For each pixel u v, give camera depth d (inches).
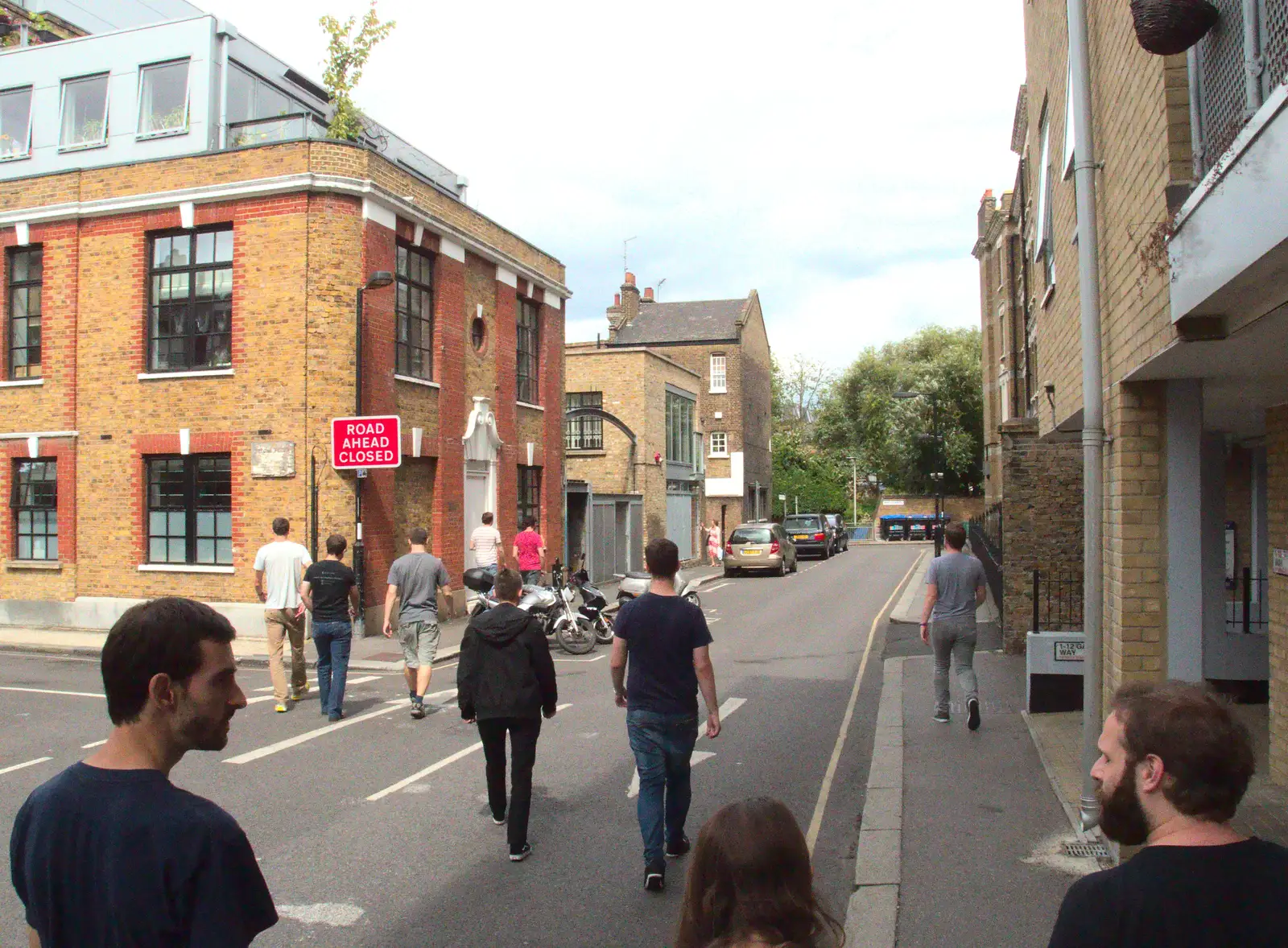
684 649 213.6
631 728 212.8
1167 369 218.7
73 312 650.8
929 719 354.6
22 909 197.0
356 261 606.2
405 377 647.8
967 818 243.1
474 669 232.2
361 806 268.4
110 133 754.8
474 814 262.4
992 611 677.9
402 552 660.1
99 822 78.4
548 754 329.1
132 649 81.9
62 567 650.2
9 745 342.0
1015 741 319.6
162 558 633.6
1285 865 75.8
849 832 248.4
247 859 81.3
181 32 737.0
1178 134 185.2
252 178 607.5
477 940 184.4
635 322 1910.7
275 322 599.2
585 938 184.9
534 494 867.4
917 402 2223.2
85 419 647.8
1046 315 396.8
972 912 188.4
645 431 1175.6
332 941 184.2
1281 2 141.6
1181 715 79.2
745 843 75.1
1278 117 128.1
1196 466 236.1
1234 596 410.6
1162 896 74.5
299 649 419.8
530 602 573.9
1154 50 175.3
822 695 437.1
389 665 518.0
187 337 631.8
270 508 595.5
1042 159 398.9
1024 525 502.0
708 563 1448.1
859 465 2610.7
